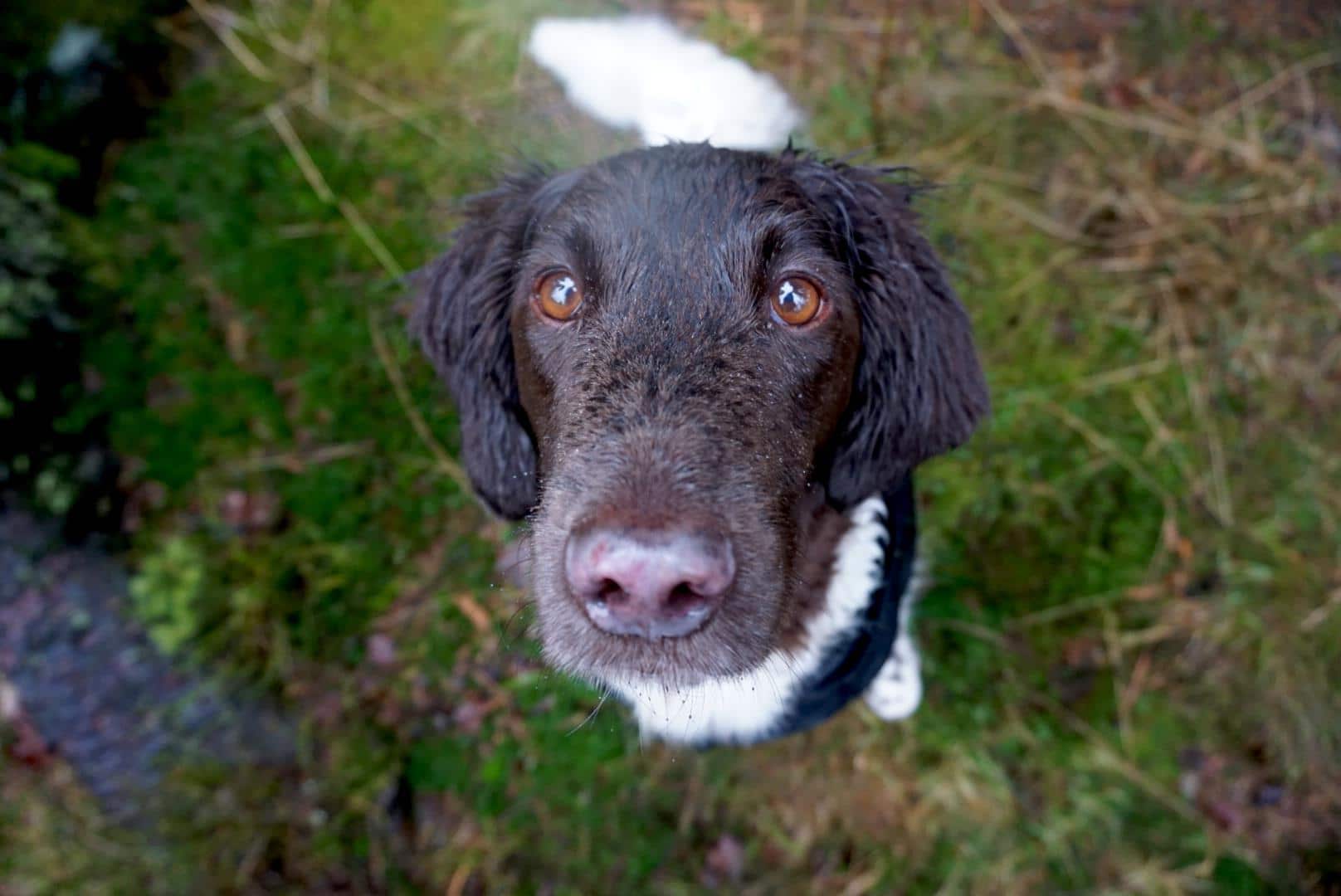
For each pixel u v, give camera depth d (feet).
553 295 0.93
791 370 0.90
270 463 1.63
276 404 1.65
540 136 1.73
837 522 1.15
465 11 1.75
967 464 1.64
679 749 1.54
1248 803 1.58
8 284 1.51
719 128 1.73
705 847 1.56
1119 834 1.57
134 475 1.61
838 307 0.94
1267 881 1.55
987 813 1.57
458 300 1.15
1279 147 1.78
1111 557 1.64
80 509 1.56
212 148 1.69
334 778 1.55
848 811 1.57
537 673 1.57
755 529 0.79
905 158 1.75
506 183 1.17
